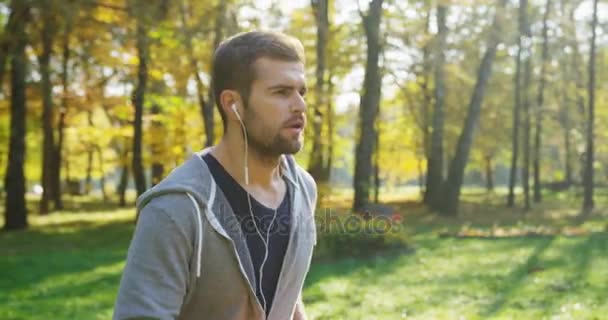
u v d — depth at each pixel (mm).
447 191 21828
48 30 15969
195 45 16156
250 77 1568
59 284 9469
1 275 10211
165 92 18484
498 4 20734
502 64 28531
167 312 1474
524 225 17984
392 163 41438
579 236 15109
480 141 32312
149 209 1507
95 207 28453
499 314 7383
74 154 31234
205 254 1531
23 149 18578
